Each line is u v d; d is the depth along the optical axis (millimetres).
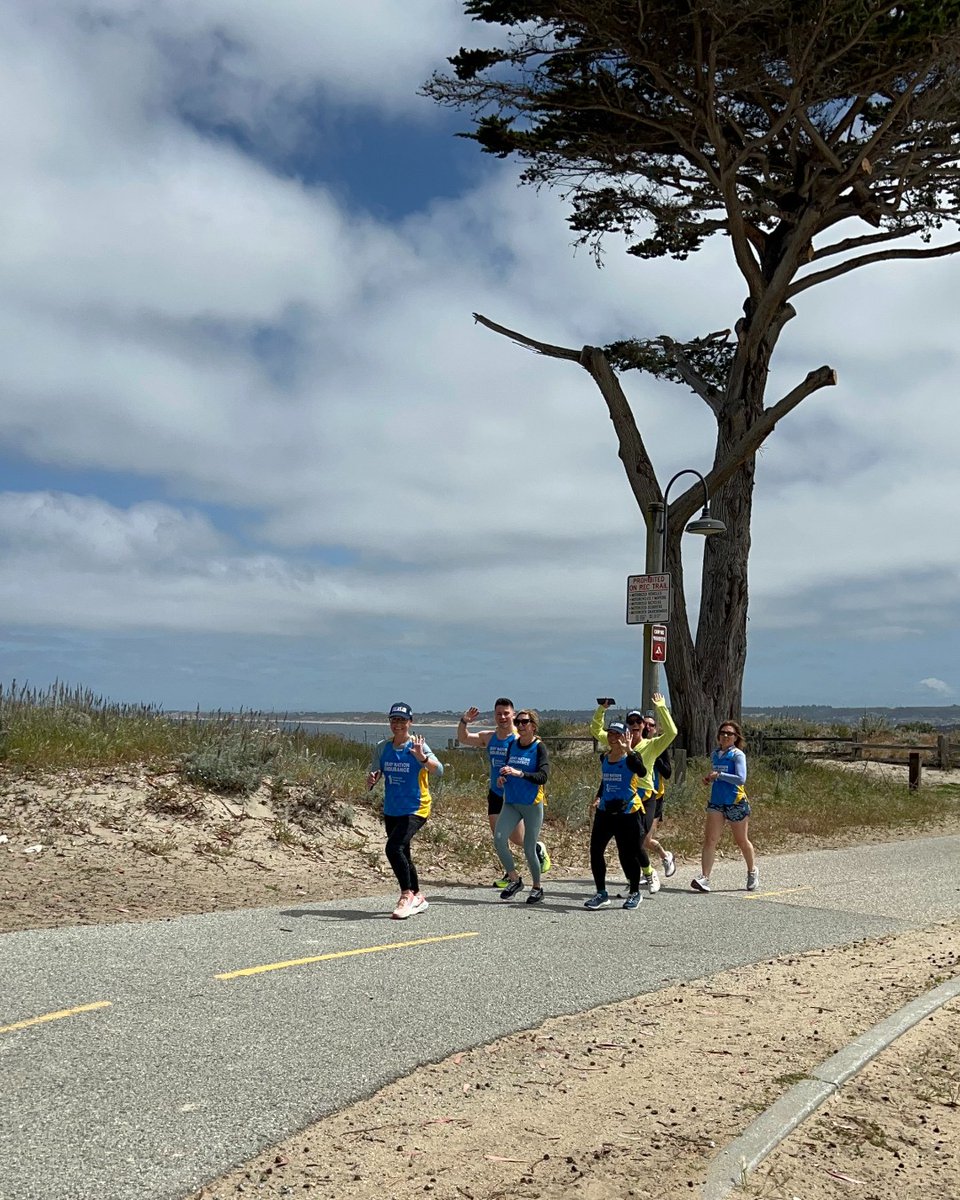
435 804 16594
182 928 8602
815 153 24281
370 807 15055
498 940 8742
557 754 27672
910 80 21203
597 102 22594
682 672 25031
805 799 22281
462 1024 6309
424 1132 4715
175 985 6859
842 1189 4297
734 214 23969
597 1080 5426
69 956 7438
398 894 11133
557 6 20406
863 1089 5371
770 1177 4355
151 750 14727
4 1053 5449
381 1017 6387
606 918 10062
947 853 16016
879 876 13453
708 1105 5074
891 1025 6324
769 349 25688
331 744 19547
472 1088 5289
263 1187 4129
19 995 6441
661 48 20812
